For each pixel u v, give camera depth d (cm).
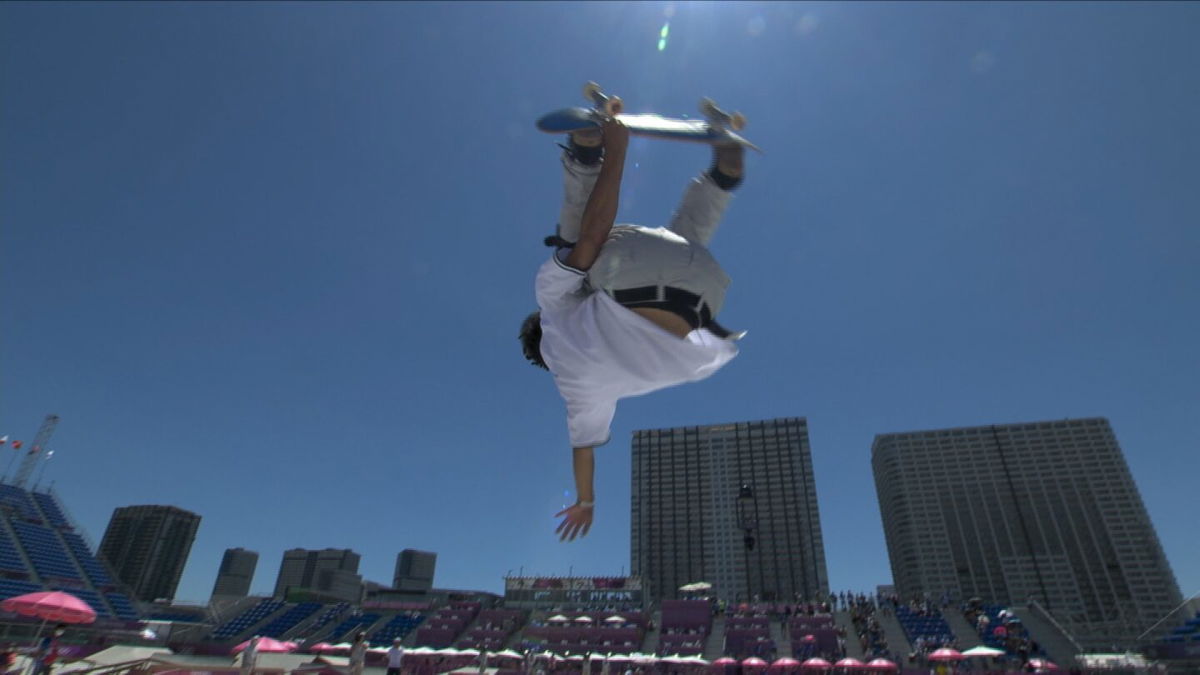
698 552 16362
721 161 404
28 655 2192
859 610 4953
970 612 4669
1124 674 3219
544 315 362
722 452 17588
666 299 326
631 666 4009
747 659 3762
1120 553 18650
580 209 337
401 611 6028
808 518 16075
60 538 6278
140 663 1914
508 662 4059
